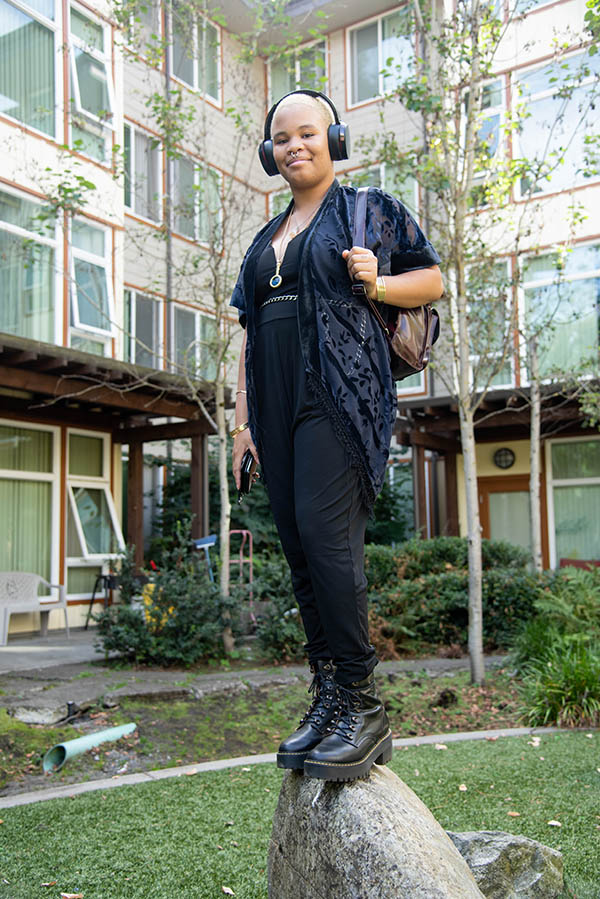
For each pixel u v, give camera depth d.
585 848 2.97
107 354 11.48
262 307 1.80
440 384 14.10
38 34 10.71
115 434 12.27
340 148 1.83
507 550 10.74
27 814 3.62
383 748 1.79
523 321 10.26
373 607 8.59
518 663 6.94
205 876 2.85
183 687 6.34
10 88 10.29
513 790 3.79
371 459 1.66
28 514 10.85
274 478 1.79
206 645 7.82
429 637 8.74
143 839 3.26
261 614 9.05
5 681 6.67
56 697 5.88
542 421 12.05
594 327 12.16
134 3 8.62
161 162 13.61
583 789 3.78
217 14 8.92
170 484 14.51
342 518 1.66
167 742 5.25
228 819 3.52
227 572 8.42
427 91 6.97
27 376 9.11
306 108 1.82
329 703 1.78
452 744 4.89
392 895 1.57
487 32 7.07
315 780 1.83
